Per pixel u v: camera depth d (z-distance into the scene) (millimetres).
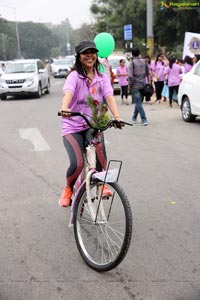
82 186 3615
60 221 4469
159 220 4430
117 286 3201
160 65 15242
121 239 3398
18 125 10930
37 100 17438
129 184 5641
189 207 4793
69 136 3869
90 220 3627
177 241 3928
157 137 8898
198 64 10711
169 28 33188
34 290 3178
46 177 6094
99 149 3797
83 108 3877
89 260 3494
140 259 3596
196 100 10289
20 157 7379
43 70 19969
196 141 8414
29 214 4684
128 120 11406
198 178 5898
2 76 18234
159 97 15578
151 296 3059
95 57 3738
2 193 5430
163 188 5473
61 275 3385
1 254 3754
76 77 3758
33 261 3617
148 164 6672
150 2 23125
